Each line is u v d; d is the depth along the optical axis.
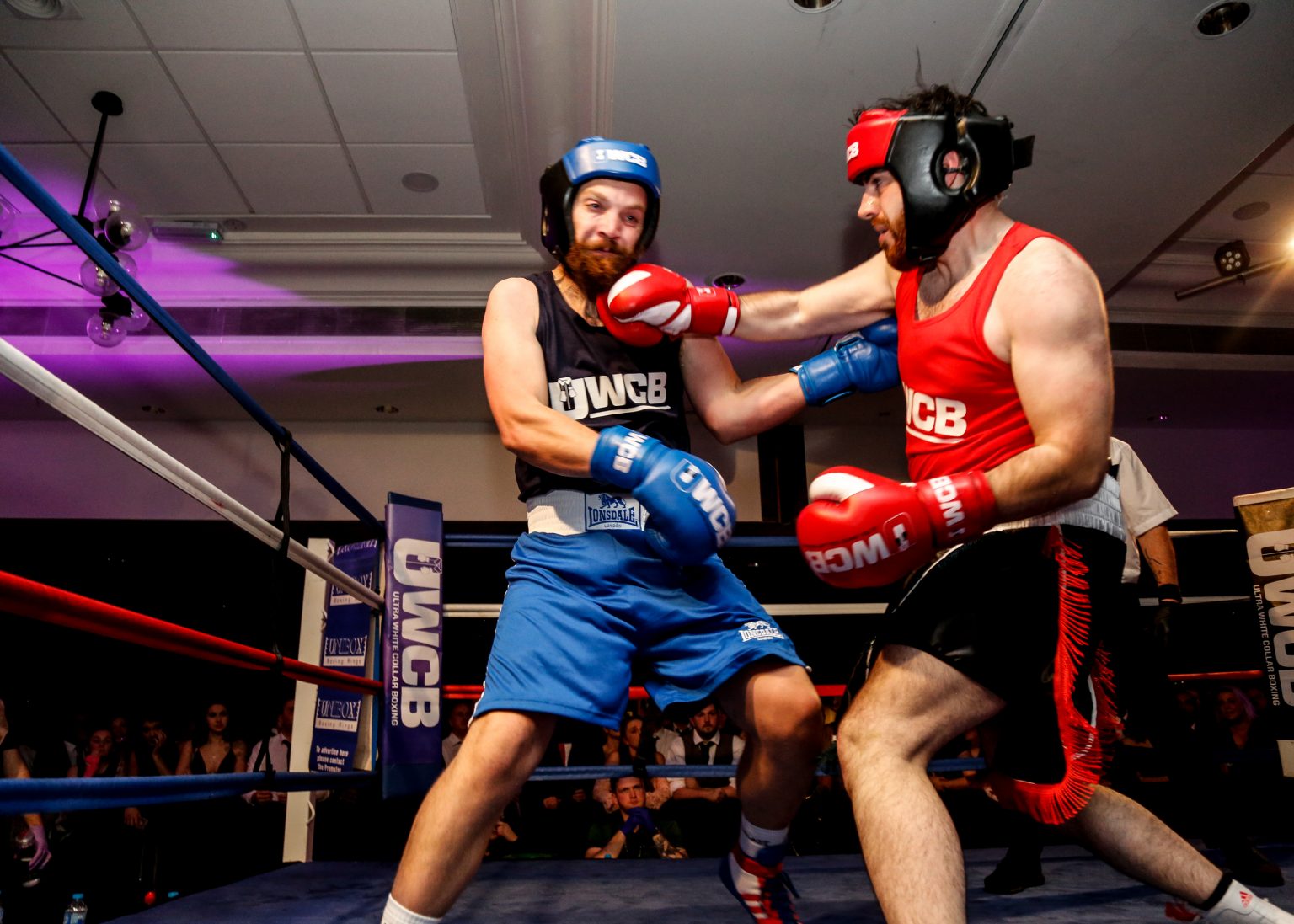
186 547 6.26
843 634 6.62
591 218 1.34
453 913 1.85
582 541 1.28
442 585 3.12
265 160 4.50
